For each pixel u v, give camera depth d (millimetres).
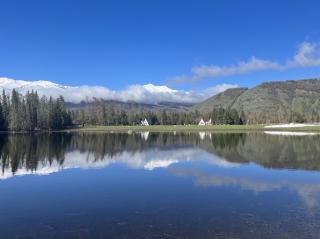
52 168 50281
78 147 83250
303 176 41812
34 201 31172
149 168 49719
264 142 92938
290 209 27422
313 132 150125
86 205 29578
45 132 180375
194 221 24688
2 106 184125
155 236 21922
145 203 29953
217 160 57750
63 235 22391
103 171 47375
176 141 103688
